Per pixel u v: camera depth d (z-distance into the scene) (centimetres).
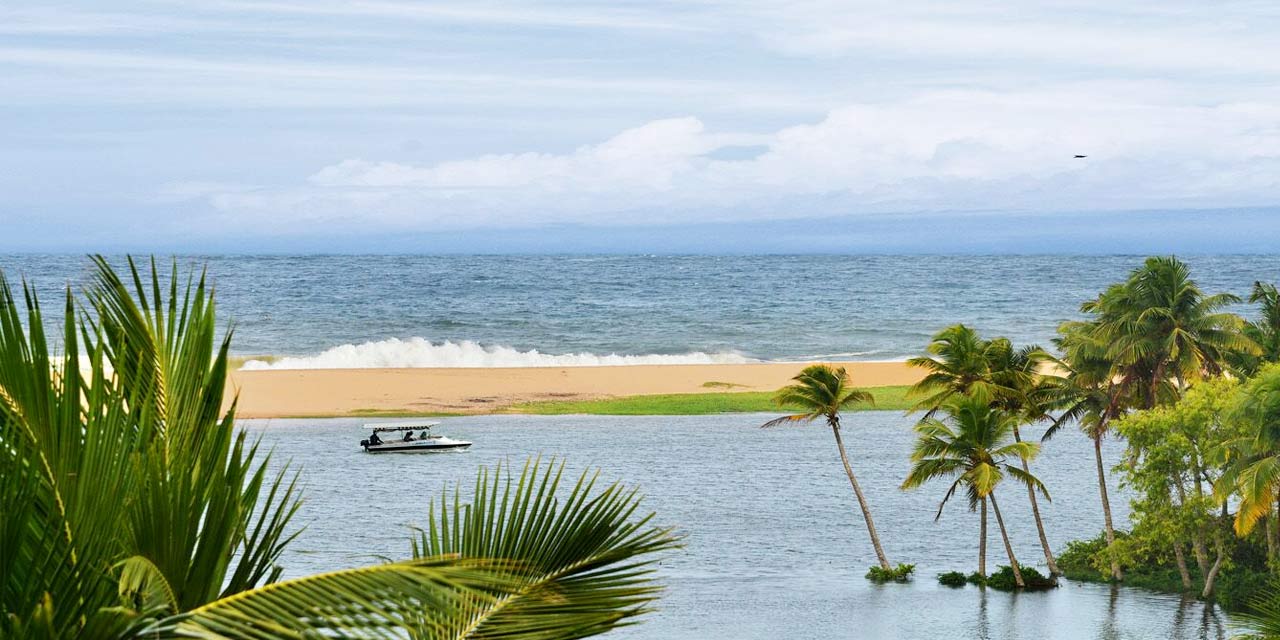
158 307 1034
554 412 14800
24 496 789
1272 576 6862
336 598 690
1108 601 7300
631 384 17012
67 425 888
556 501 1068
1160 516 7419
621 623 1031
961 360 8506
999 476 7731
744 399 15850
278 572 1010
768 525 9331
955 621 6731
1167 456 7394
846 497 10475
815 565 8156
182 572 877
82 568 809
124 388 1010
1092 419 8781
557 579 1036
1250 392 6338
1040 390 8575
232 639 653
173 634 657
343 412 14462
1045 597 7406
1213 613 6919
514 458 11662
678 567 7975
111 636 671
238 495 948
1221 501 6631
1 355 881
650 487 10519
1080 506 10412
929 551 8775
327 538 8156
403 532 8381
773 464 11800
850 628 6488
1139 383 9150
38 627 687
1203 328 8988
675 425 14075
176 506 869
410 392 15988
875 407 15588
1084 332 9181
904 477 11400
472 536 1061
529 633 995
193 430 1015
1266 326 9938
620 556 1053
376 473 10800
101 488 868
